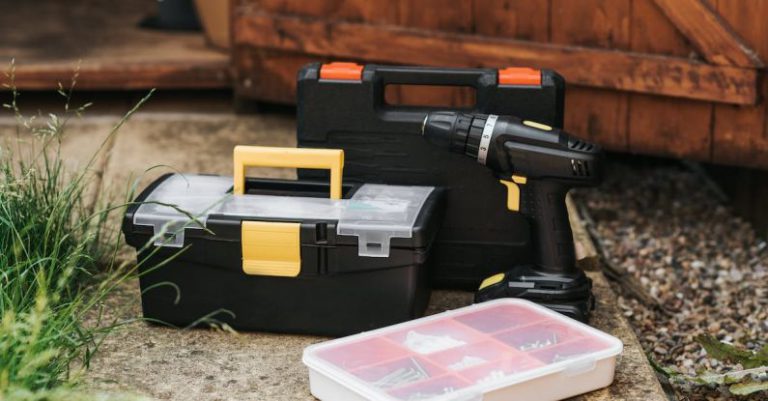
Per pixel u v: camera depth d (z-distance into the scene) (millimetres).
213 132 4082
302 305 2350
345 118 2547
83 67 4305
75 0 6020
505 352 2158
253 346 2334
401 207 2357
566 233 2389
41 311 1945
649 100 3426
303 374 2211
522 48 3551
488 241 2564
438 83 2525
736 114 3277
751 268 3275
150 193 2457
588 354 2088
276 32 4047
